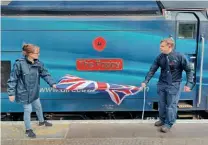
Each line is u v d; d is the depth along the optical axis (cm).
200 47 656
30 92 540
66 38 658
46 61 662
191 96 671
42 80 669
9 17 652
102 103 679
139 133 562
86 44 659
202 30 653
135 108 679
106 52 661
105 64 664
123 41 657
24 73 529
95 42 658
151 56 660
